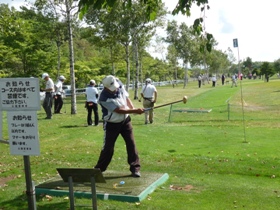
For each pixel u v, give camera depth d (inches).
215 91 1473.9
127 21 1057.5
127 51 1176.8
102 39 1124.5
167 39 1958.7
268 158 338.6
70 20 772.0
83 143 434.6
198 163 329.1
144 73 2289.6
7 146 436.5
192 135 477.4
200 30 220.2
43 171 321.1
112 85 261.7
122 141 431.5
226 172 305.6
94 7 208.4
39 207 230.8
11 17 631.8
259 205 230.1
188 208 224.4
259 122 609.6
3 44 1272.1
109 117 266.2
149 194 247.6
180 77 3508.9
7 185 285.7
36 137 177.3
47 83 673.6
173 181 279.6
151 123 609.6
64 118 684.1
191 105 918.4
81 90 1635.1
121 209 222.8
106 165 277.7
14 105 177.6
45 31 1138.0
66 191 250.1
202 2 215.6
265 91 1286.9
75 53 2361.0
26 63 1365.7
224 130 514.6
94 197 203.8
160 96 1256.2
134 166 278.4
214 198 242.5
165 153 370.9
